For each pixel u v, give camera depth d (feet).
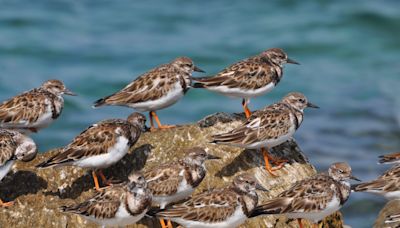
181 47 112.37
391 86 99.40
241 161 52.03
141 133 53.98
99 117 91.50
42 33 116.06
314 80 101.71
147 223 49.06
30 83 99.60
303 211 46.62
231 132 50.34
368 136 83.71
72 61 107.24
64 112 92.22
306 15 123.75
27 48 110.42
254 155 52.54
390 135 84.02
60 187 51.13
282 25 120.06
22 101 54.24
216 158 48.80
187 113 92.17
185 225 45.96
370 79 101.96
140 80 54.90
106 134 49.49
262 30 118.83
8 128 54.19
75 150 49.11
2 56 108.06
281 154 53.42
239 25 120.88
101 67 105.09
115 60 107.65
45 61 106.93
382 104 92.99
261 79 54.49
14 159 49.70
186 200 48.78
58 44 112.37
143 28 120.26
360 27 119.03
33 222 48.57
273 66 55.67
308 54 111.45
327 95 96.37
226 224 46.14
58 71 103.76
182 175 47.65
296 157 53.57
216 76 54.24
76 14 124.98
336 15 122.21
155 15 125.08
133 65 106.32
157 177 47.52
